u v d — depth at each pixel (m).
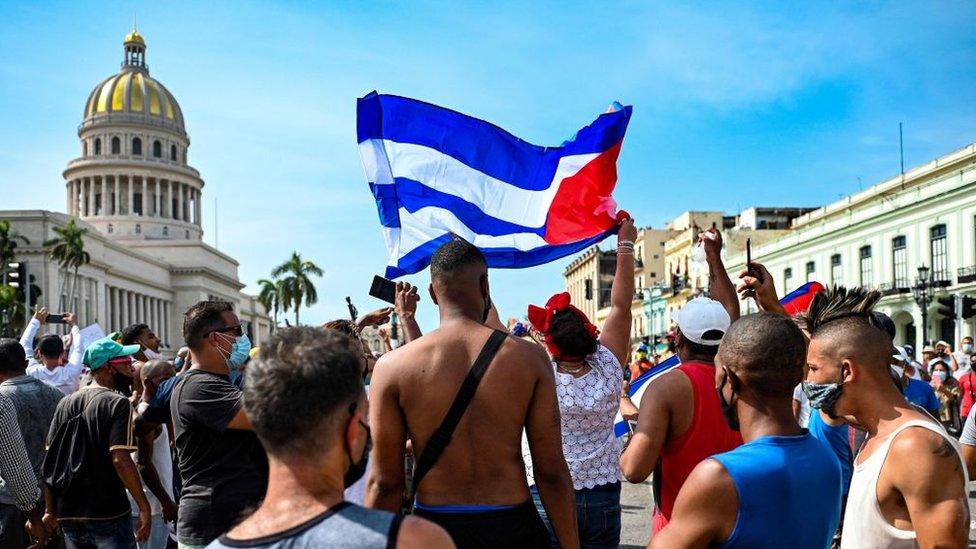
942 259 30.11
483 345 2.83
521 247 4.98
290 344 1.68
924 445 2.10
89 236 72.12
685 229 57.03
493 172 5.05
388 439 2.82
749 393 2.30
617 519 3.78
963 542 2.03
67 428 4.64
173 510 5.14
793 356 2.24
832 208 41.62
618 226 4.61
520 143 5.14
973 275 27.92
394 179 4.88
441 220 4.89
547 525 3.62
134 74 104.19
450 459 2.75
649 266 68.25
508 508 2.76
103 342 4.89
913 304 31.64
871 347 2.30
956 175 29.36
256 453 3.54
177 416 3.56
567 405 3.62
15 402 5.21
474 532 2.70
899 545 2.14
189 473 3.54
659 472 3.09
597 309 75.81
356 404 1.67
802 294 5.34
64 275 68.50
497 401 2.77
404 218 4.85
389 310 5.06
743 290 3.89
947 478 2.07
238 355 3.92
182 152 105.94
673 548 2.11
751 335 2.27
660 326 59.25
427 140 4.97
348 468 1.70
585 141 5.13
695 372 3.02
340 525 1.50
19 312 52.38
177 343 92.00
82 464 4.57
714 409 2.95
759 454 2.17
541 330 3.66
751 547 2.09
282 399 1.56
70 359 7.81
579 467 3.67
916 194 31.72
